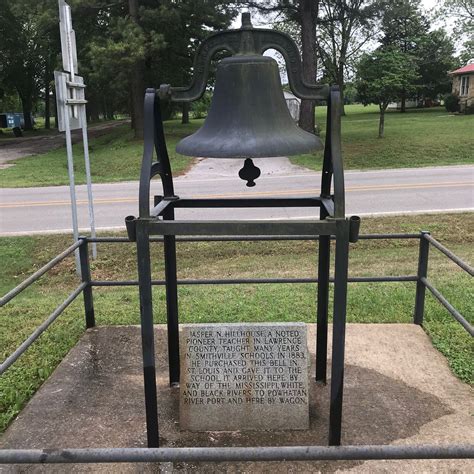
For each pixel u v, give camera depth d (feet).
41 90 170.60
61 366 12.74
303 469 8.84
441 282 18.76
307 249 26.78
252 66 8.55
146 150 8.56
